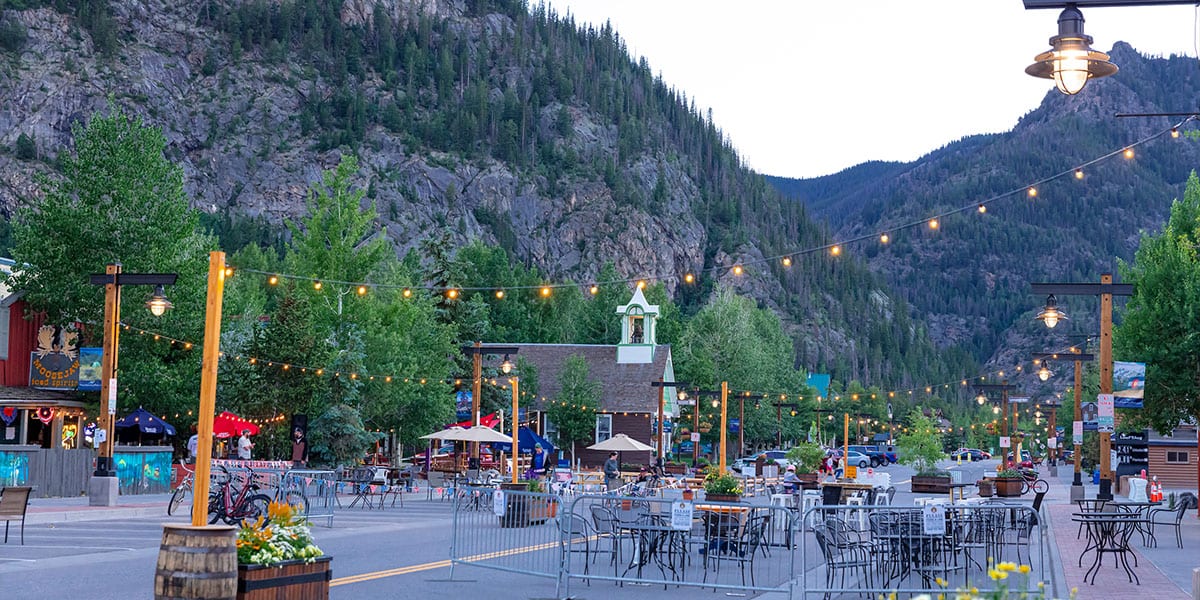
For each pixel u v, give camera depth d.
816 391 142.75
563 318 143.75
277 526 12.21
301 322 56.50
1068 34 9.30
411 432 68.69
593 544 24.98
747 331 120.50
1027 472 77.75
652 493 43.75
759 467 76.38
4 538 24.05
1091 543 25.88
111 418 34.25
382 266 83.62
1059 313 34.75
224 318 57.88
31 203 54.84
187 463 46.72
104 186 53.38
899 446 60.31
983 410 177.25
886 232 29.52
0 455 37.59
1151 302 39.91
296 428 53.88
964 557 20.09
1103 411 33.84
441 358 71.75
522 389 85.81
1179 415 39.72
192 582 10.77
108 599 15.11
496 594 16.58
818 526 17.78
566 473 46.25
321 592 12.40
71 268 52.38
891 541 18.30
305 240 68.19
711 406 102.44
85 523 29.31
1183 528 31.89
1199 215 40.31
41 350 52.88
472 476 50.12
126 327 51.34
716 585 16.44
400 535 27.38
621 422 89.19
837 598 16.88
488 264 149.00
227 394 55.41
